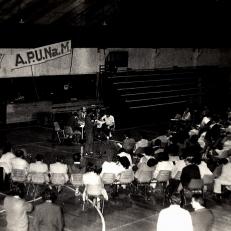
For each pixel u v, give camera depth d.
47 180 12.23
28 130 23.28
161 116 27.16
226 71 33.41
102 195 11.80
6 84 24.83
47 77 25.97
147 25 26.98
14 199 7.97
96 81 27.88
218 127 17.44
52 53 22.72
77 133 20.06
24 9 20.05
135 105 26.22
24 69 24.33
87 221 11.08
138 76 28.47
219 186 12.77
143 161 13.38
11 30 20.86
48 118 24.44
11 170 12.60
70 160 17.22
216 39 32.41
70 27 23.16
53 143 20.30
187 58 33.16
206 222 6.90
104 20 24.12
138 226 10.91
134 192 13.44
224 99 31.38
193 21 29.36
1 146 18.94
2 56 23.05
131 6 24.12
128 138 17.06
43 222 7.28
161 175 12.38
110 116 21.86
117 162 12.70
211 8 28.89
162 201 12.77
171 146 13.82
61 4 20.80
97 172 11.50
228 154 15.29
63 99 27.36
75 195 12.97
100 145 20.08
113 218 11.36
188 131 19.16
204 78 31.55
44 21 21.88
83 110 20.84
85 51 27.16
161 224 6.64
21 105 24.19
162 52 31.12
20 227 7.89
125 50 28.83
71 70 26.77
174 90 29.08
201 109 27.78
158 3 25.59
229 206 12.55
